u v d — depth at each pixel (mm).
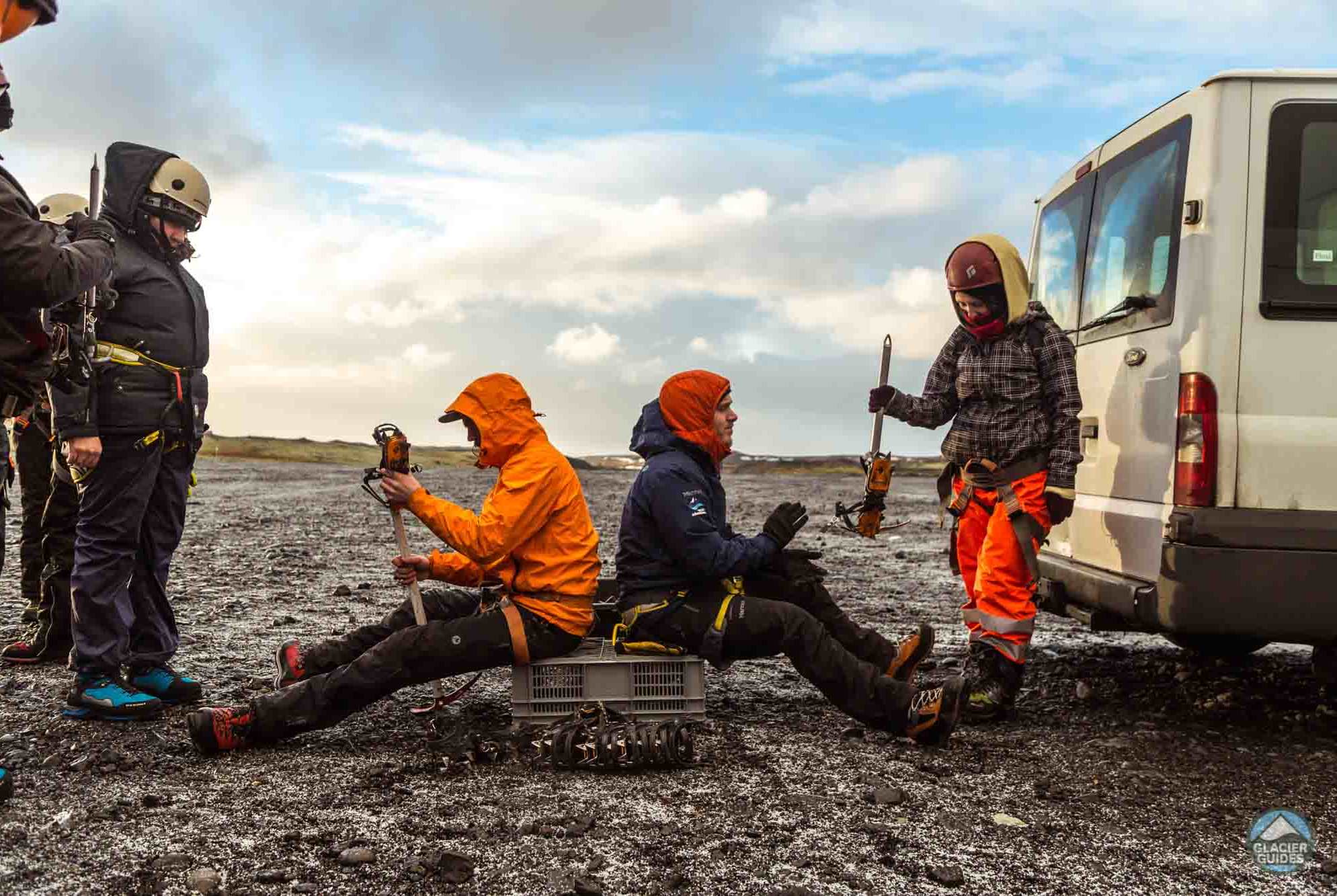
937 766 3893
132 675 4484
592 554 4121
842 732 4320
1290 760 4086
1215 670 5688
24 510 5367
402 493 3955
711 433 4203
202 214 4371
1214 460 4059
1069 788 3691
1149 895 2850
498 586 4305
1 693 4602
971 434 4633
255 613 6676
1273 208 4121
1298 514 4020
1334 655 4484
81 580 4184
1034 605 4602
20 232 3000
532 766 3766
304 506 15055
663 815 3312
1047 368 4535
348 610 6883
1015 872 2969
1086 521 4996
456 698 4391
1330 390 4078
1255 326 4082
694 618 4059
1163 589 4148
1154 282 4527
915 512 15984
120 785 3475
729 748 4023
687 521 3996
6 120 3082
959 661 5773
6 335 3080
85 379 3574
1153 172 4680
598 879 2840
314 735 4090
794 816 3338
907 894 2807
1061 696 5066
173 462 4434
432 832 3119
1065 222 5832
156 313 4258
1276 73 4164
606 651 4273
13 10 2949
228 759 3771
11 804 3285
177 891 2701
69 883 2727
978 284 4477
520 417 3990
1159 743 4254
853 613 7262
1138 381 4535
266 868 2854
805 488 22391
